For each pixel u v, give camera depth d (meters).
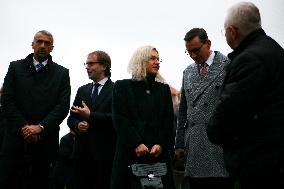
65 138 6.04
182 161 4.83
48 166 4.06
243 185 2.52
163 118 3.72
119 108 3.55
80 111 4.14
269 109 2.42
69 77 4.25
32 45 4.18
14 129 3.93
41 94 4.06
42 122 3.92
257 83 2.40
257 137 2.40
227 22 2.70
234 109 2.40
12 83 4.07
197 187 3.65
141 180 3.36
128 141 3.45
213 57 3.73
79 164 4.24
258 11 2.68
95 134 4.19
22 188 3.98
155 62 3.68
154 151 3.46
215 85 3.61
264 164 2.37
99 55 4.46
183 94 3.97
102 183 4.15
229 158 2.50
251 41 2.61
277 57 2.51
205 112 3.60
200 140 3.58
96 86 4.47
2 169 3.92
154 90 3.72
